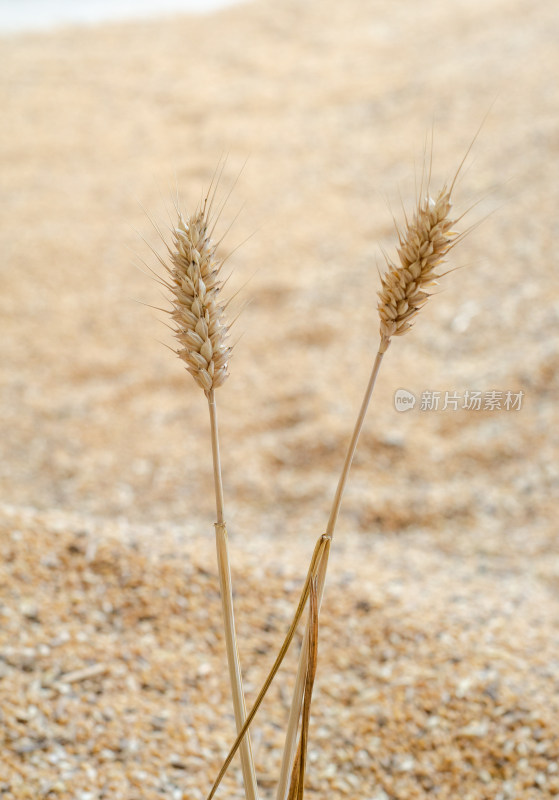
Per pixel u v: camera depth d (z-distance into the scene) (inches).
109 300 219.5
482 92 289.6
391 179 258.8
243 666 87.5
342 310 199.8
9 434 168.9
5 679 79.4
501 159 240.7
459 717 80.5
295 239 236.7
